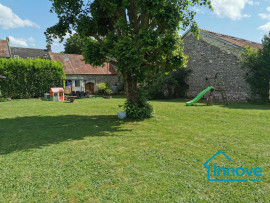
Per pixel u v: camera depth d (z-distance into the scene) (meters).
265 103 14.85
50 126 7.23
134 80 9.09
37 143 5.17
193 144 5.01
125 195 2.81
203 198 2.73
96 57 8.58
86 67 26.75
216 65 18.02
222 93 16.41
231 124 7.33
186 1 8.62
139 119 8.52
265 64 14.16
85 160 4.02
